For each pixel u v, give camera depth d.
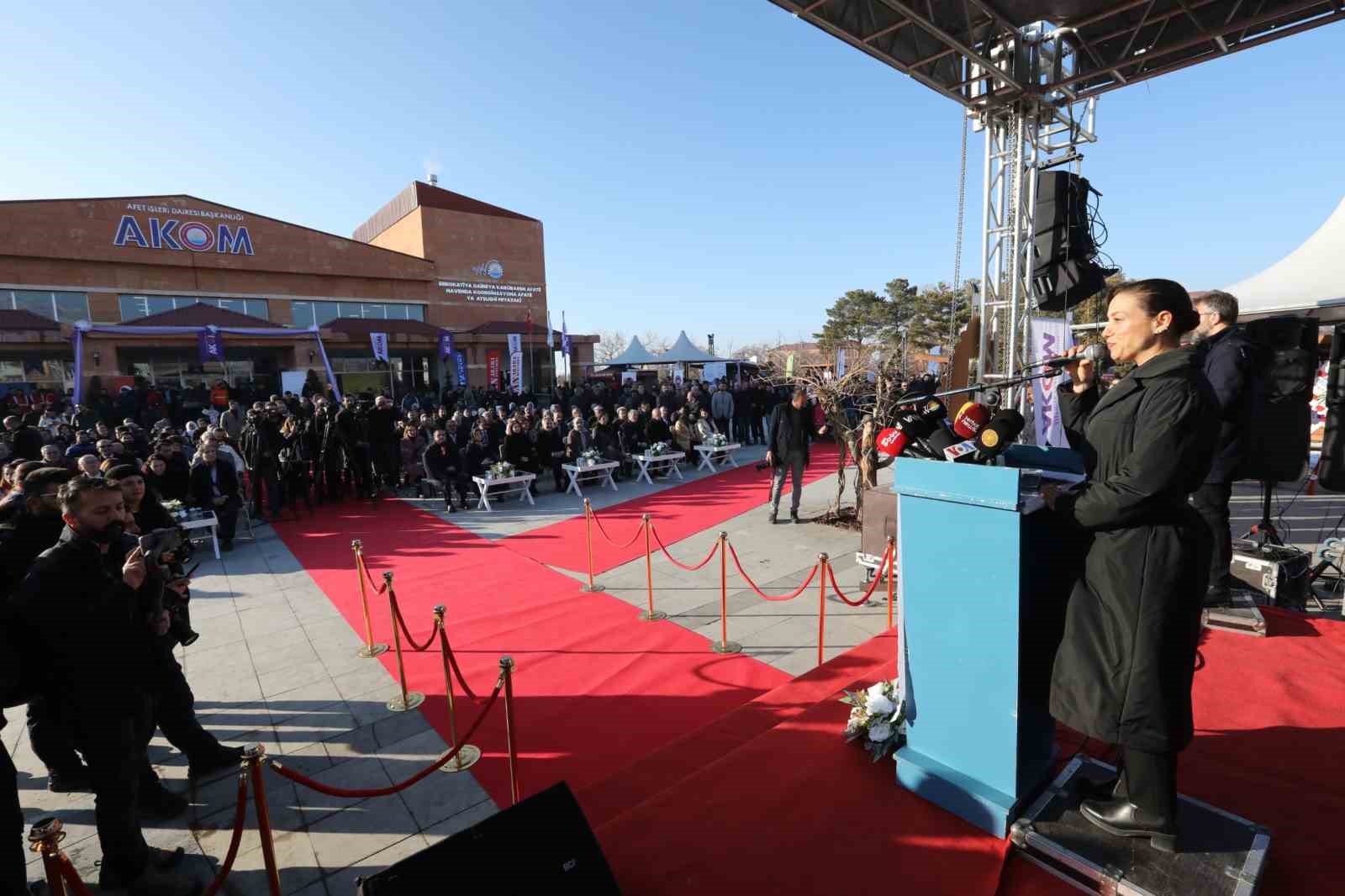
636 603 5.95
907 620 2.22
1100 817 1.89
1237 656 3.12
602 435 12.83
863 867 1.93
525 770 3.44
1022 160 6.96
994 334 7.64
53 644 2.43
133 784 2.66
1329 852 1.86
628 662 4.71
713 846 2.05
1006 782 1.99
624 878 1.95
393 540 8.62
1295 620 3.49
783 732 2.69
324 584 6.84
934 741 2.19
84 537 2.52
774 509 8.79
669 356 25.50
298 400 15.41
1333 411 5.00
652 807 2.25
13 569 3.15
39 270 19.81
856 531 8.24
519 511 10.23
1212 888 1.65
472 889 1.68
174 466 8.20
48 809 3.31
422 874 1.65
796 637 5.04
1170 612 1.65
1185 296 1.76
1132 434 1.67
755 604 5.79
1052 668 1.84
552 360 30.55
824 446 16.62
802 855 1.99
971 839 2.00
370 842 2.95
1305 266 8.09
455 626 5.54
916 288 40.38
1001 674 1.95
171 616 3.29
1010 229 7.28
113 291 20.94
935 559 2.09
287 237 24.36
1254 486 9.32
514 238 30.80
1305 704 2.67
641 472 12.73
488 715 4.03
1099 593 1.75
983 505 1.91
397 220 31.30
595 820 2.57
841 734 2.65
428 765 3.54
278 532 9.25
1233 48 6.12
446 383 26.17
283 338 23.73
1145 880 1.69
